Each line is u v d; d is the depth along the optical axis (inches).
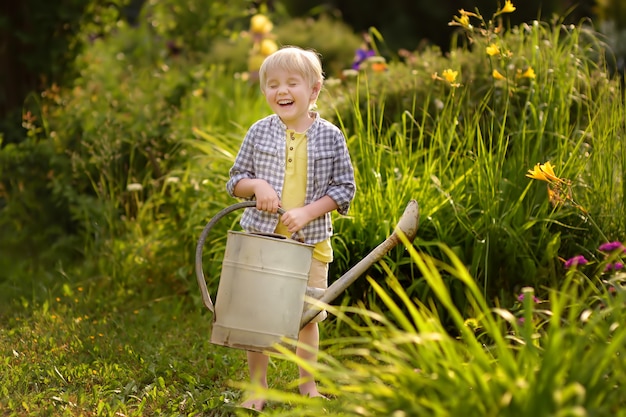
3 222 274.8
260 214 166.9
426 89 245.9
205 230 160.2
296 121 168.2
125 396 167.3
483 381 109.3
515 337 135.1
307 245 152.0
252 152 169.2
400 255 204.1
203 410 160.6
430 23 807.7
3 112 338.0
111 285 245.3
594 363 110.9
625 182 202.1
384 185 222.4
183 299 232.1
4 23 331.3
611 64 340.2
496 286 203.0
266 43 383.2
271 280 150.2
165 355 190.1
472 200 211.5
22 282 247.1
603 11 496.4
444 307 201.8
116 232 264.2
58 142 279.0
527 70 222.1
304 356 166.4
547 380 104.5
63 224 273.4
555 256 201.8
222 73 409.4
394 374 121.5
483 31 214.5
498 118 228.5
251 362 164.7
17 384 169.2
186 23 422.3
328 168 166.7
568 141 214.5
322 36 490.3
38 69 334.3
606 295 146.1
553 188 188.9
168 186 267.9
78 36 341.7
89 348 193.8
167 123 279.6
